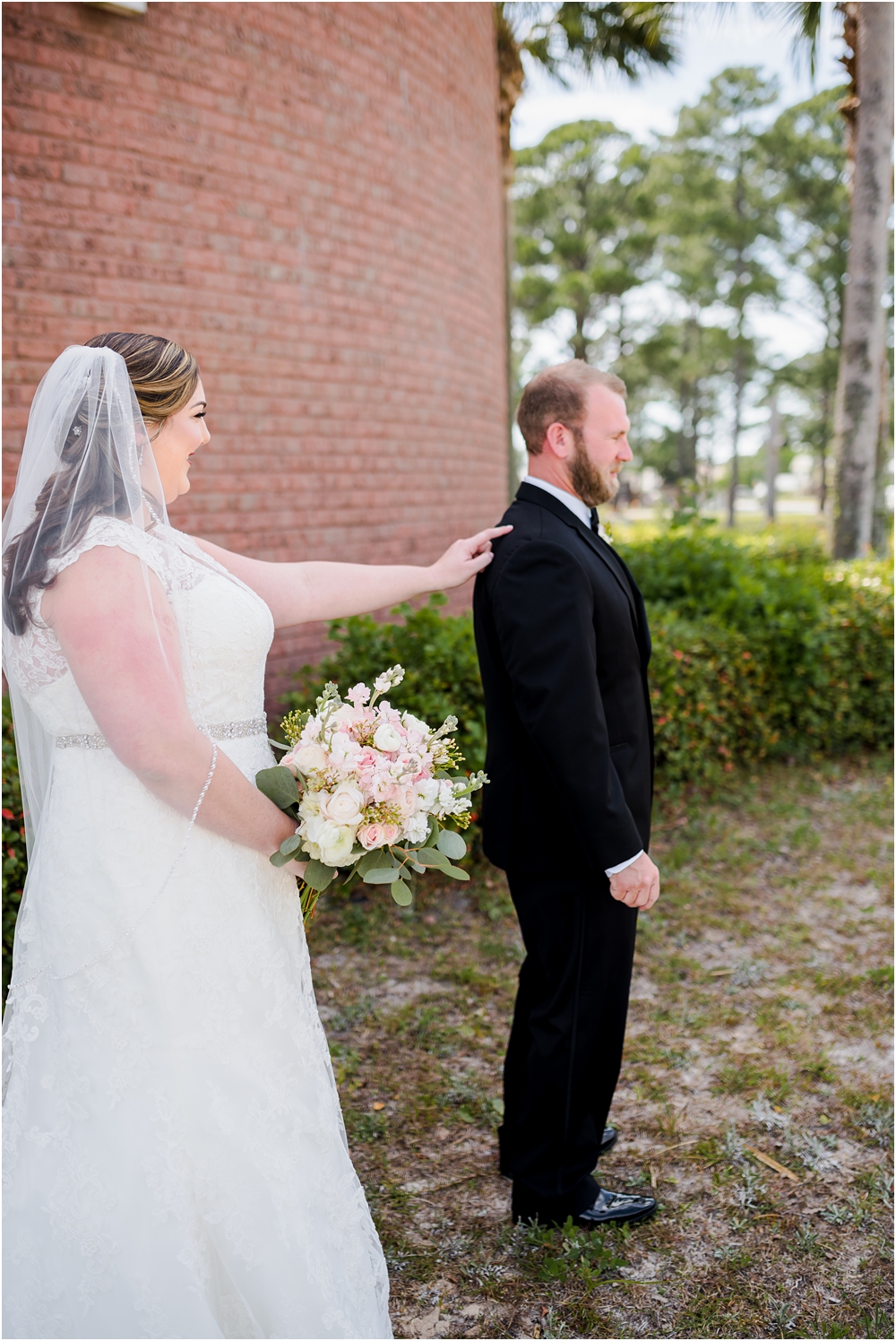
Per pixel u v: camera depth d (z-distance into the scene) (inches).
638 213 1216.2
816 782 221.9
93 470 58.9
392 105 218.4
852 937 146.4
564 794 77.2
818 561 373.4
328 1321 62.0
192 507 175.5
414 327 231.3
